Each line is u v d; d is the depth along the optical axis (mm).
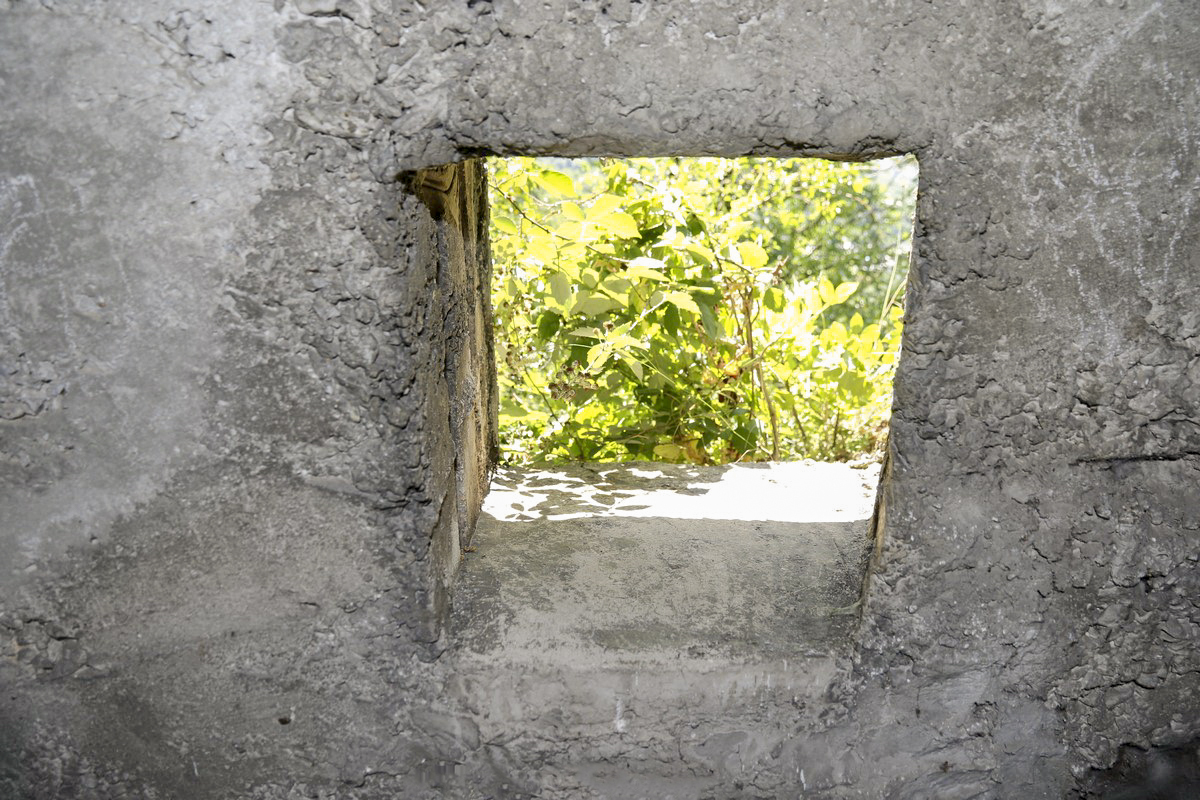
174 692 1790
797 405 3236
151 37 1468
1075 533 1705
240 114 1502
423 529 1741
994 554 1729
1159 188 1515
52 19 1458
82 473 1660
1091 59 1465
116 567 1710
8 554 1691
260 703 1809
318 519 1713
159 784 1849
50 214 1541
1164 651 1764
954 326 1601
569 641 1838
